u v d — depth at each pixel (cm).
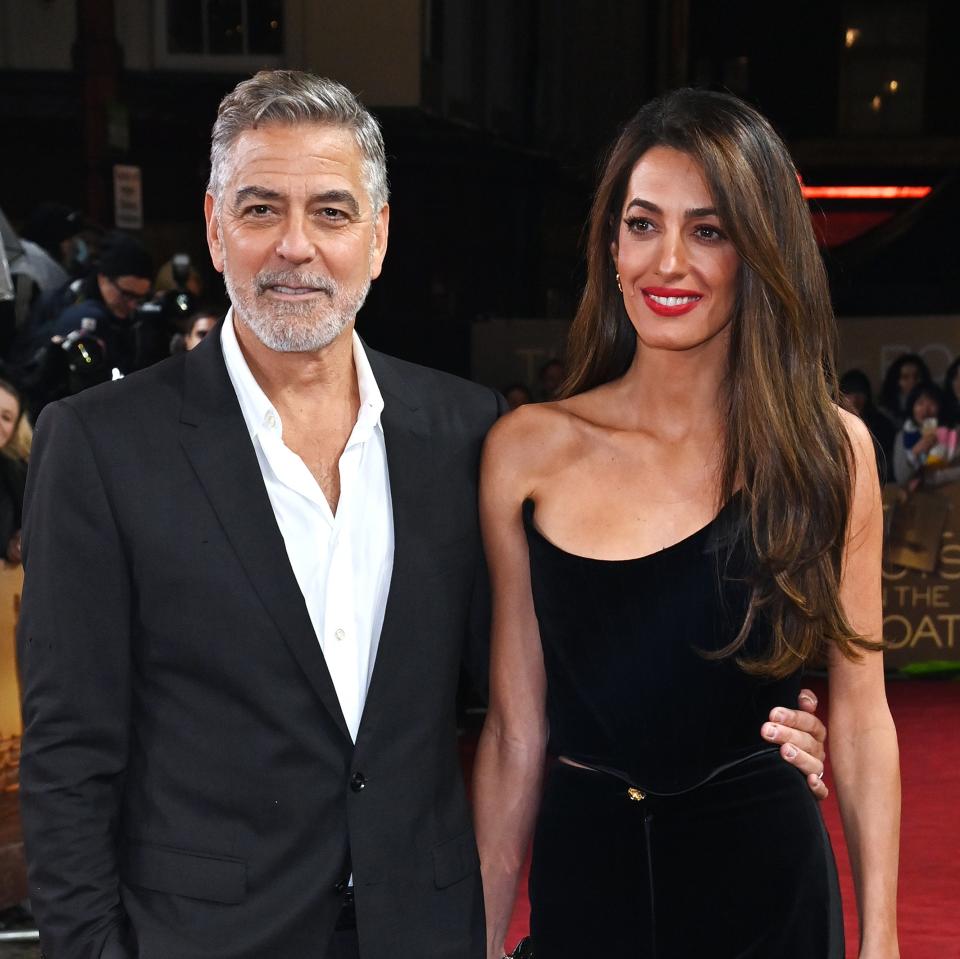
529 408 221
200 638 194
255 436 202
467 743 643
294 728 195
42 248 611
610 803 210
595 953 207
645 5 1698
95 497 195
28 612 197
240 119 198
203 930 191
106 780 197
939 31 2073
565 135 1426
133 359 514
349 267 198
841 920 207
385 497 207
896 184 2070
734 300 212
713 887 203
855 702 220
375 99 1059
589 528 213
